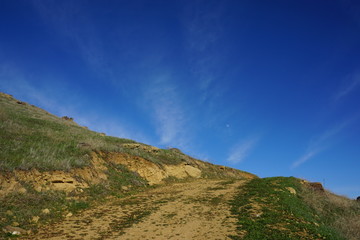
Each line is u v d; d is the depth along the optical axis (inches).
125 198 821.2
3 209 513.7
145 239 465.7
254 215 634.8
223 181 1341.0
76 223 547.8
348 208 1094.4
